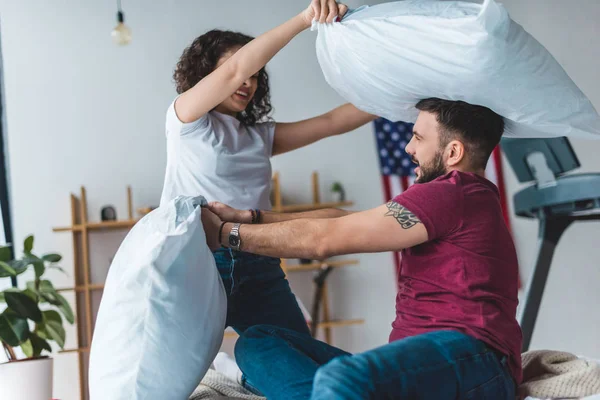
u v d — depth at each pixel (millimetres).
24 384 3078
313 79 5660
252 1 5609
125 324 1643
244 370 1717
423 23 1603
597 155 5594
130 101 5492
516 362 1603
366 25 1716
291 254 1617
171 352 1650
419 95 1776
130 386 1647
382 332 5531
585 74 5699
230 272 2014
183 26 5551
